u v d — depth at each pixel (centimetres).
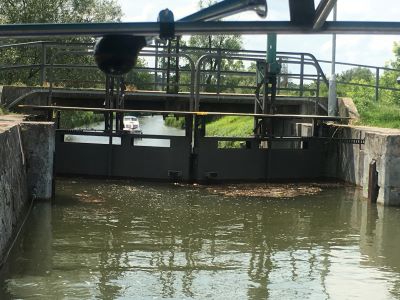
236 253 859
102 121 4878
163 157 1495
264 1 133
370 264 817
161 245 890
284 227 1036
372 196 1261
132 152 1502
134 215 1095
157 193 1333
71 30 148
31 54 2706
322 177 1592
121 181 1483
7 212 857
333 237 972
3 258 783
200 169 1491
